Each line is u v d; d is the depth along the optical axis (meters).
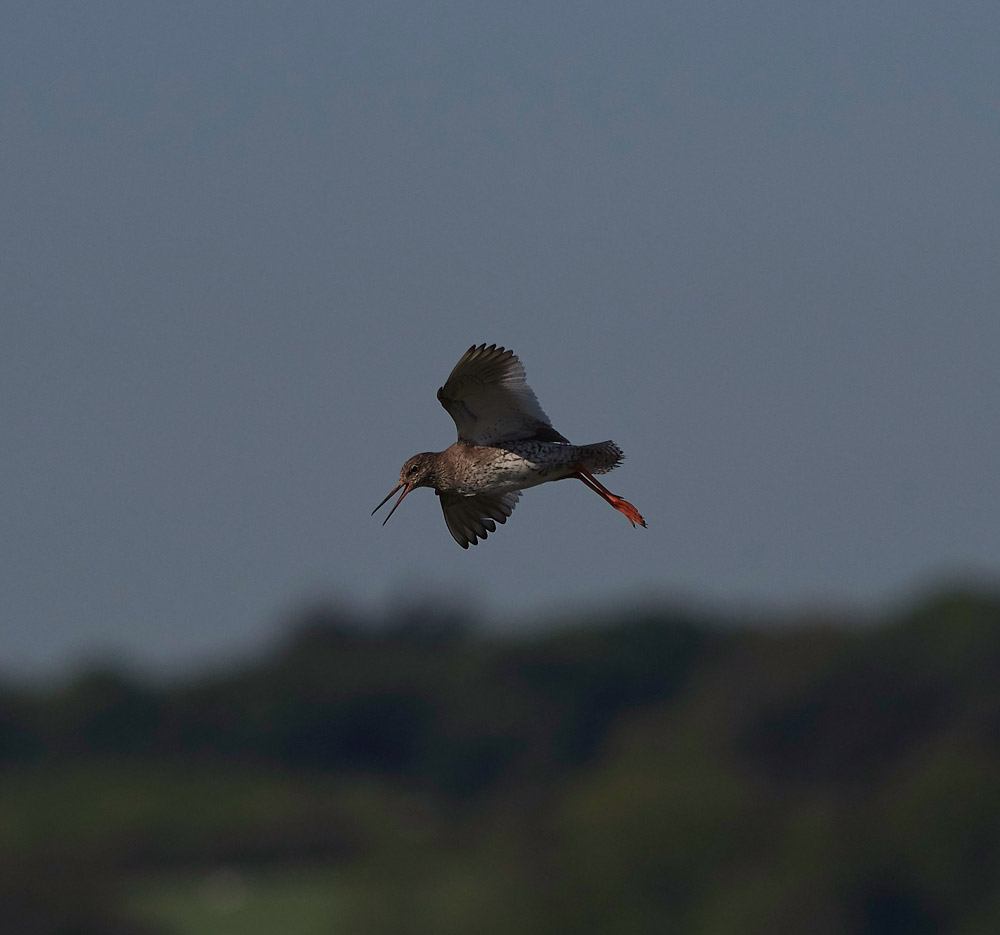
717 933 39.97
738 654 64.50
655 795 43.06
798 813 43.72
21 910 42.84
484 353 15.65
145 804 54.19
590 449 16.38
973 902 41.66
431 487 16.77
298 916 41.91
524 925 38.22
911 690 58.59
